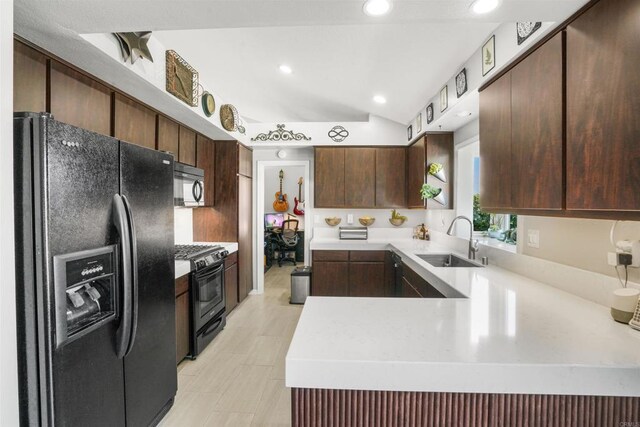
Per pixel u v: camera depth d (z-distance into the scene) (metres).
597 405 0.97
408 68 2.74
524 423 0.98
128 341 1.52
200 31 2.55
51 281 1.15
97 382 1.39
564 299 1.54
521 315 1.32
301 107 4.55
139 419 1.71
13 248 1.05
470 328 1.18
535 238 1.96
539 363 0.94
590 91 1.16
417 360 0.95
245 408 2.13
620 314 1.23
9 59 1.02
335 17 1.31
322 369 0.95
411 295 2.72
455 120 3.04
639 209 0.98
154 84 2.18
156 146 2.69
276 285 5.40
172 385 2.06
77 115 1.86
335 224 4.71
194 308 2.79
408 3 1.21
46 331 1.14
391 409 0.99
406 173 4.39
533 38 1.49
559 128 1.32
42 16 1.35
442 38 2.17
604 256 1.48
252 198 4.84
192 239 4.09
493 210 1.87
